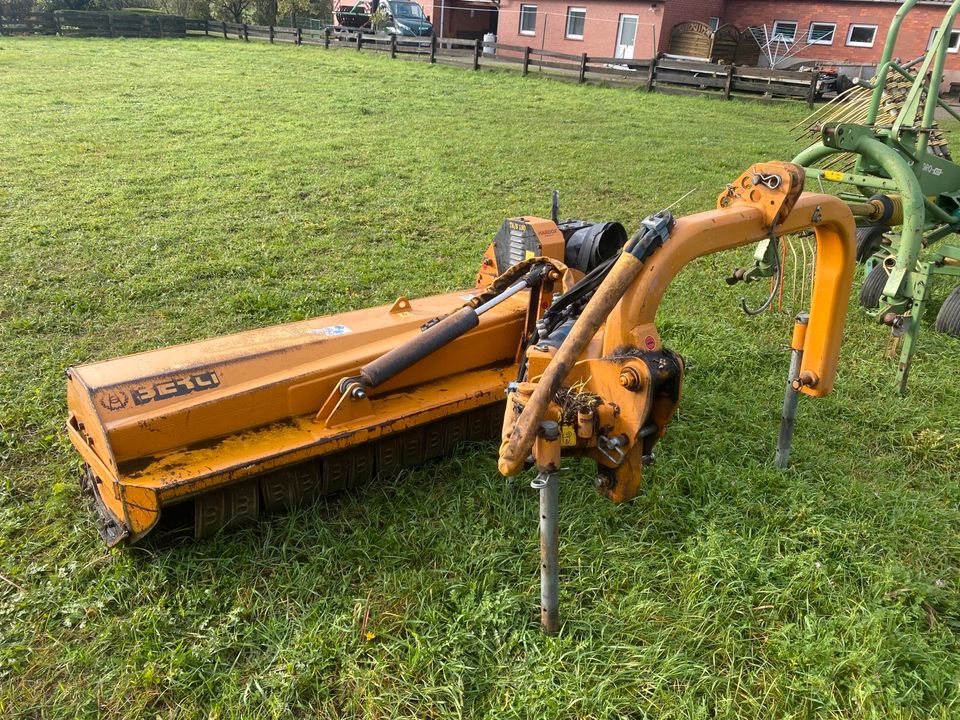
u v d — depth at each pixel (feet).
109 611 10.21
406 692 9.02
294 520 11.64
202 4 108.58
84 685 9.16
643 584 10.69
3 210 28.68
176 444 10.66
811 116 22.80
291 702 8.95
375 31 88.69
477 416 13.70
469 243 26.55
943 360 18.62
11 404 15.19
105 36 90.89
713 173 38.60
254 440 11.09
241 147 40.96
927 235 21.20
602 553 11.27
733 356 18.11
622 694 9.04
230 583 10.64
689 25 79.92
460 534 11.59
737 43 79.97
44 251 24.38
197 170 35.86
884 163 16.90
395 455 12.82
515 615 10.08
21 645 9.59
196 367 10.94
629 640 9.79
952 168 19.76
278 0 108.27
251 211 29.84
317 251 25.52
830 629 9.95
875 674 9.21
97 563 10.90
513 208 31.37
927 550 11.80
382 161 38.68
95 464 10.62
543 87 65.67
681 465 13.47
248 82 62.03
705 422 15.02
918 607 10.40
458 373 13.51
